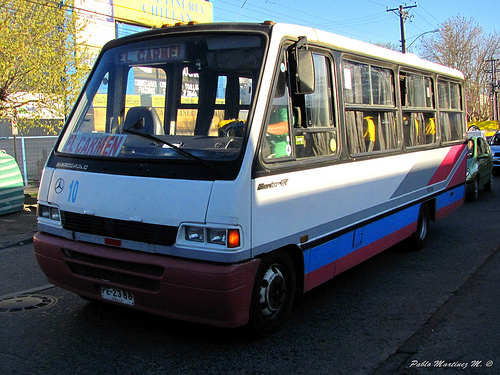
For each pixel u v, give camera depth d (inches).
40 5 523.5
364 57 224.4
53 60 533.6
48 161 184.1
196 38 173.3
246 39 165.0
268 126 158.1
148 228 153.6
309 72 166.7
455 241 336.8
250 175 149.1
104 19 761.0
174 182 151.0
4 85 513.7
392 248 317.4
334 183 196.1
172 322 188.1
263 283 164.6
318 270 190.9
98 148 172.6
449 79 346.9
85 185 168.2
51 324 185.9
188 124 172.7
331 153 196.2
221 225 143.8
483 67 2389.3
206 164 147.8
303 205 175.9
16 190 439.2
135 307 160.1
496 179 754.8
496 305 208.2
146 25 832.9
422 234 311.6
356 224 217.2
